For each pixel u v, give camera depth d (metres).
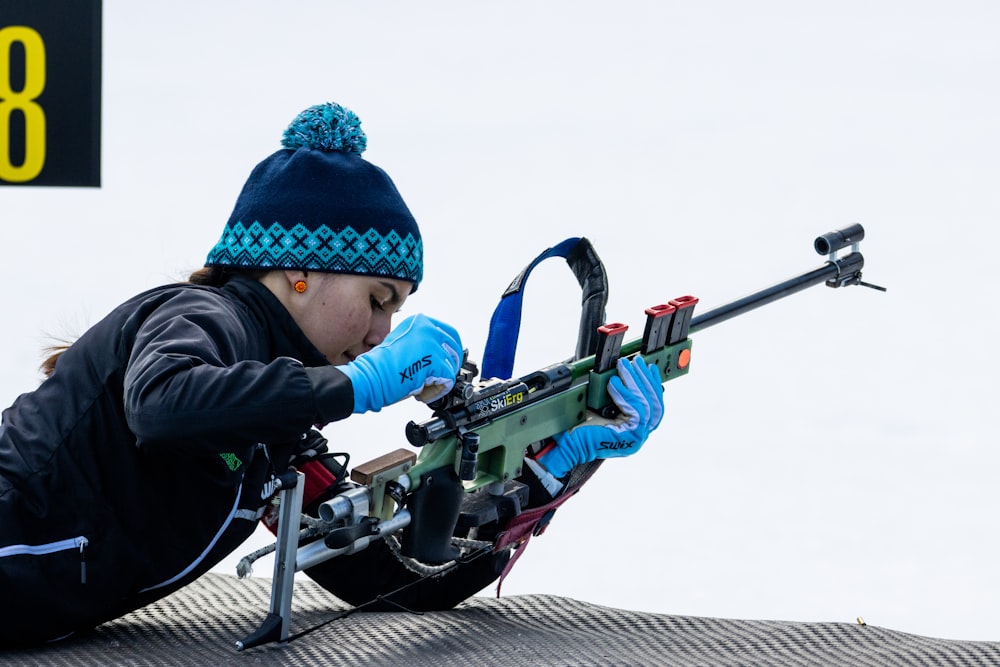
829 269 9.04
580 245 7.74
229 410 5.91
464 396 6.71
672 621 7.64
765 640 7.12
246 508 6.91
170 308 6.55
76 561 6.53
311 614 7.86
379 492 6.62
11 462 6.57
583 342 7.73
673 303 7.93
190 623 7.43
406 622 7.45
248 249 7.10
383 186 7.30
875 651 6.88
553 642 7.00
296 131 7.30
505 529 7.41
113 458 6.56
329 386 6.10
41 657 6.52
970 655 6.82
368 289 7.22
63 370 6.75
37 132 15.05
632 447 7.68
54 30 14.95
